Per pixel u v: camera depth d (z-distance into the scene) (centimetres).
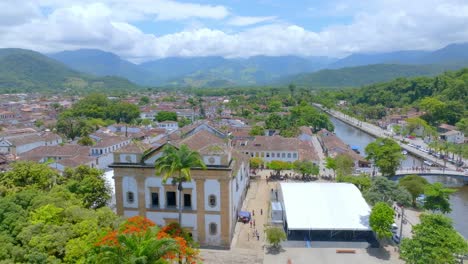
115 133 17012
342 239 6488
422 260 4819
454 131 17250
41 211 4544
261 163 11212
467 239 6838
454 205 8925
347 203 6981
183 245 3997
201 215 6097
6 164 10350
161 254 3186
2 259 3819
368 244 6300
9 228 4412
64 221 4559
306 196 7231
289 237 6562
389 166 10369
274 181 10150
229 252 5966
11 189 5700
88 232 4281
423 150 14762
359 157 12275
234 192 6744
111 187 7394
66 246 4025
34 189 5588
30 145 13938
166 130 19275
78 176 6825
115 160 6197
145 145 6538
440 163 12600
